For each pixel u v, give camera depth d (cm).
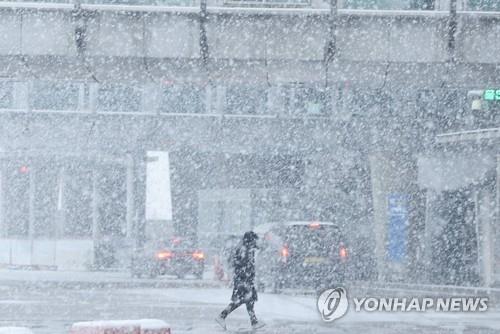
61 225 12625
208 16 6397
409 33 6475
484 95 6875
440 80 6800
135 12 6400
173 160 13212
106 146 12550
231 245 8931
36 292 7225
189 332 4416
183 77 6838
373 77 6775
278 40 6456
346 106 11738
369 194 11975
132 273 9475
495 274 8181
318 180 12500
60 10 6381
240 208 13075
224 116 12625
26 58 6475
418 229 9688
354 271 9688
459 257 9256
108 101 13200
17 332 2066
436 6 6656
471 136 8669
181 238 9531
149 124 12600
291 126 12562
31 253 11350
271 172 12962
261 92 13012
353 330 4541
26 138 12556
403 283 8956
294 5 6494
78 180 13012
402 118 10144
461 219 9319
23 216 12825
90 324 2272
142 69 6662
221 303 6219
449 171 9262
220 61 6538
